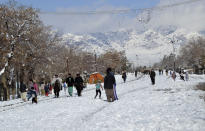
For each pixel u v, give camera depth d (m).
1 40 34.38
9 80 39.69
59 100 21.38
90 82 55.44
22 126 11.16
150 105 13.89
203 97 15.53
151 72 35.50
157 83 37.72
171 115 10.45
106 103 17.55
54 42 45.12
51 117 12.95
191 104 12.96
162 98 16.42
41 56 41.16
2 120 13.29
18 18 36.28
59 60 50.91
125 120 10.35
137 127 9.00
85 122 10.82
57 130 9.82
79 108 15.49
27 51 38.12
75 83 24.34
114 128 9.17
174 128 8.38
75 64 83.44
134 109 12.95
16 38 35.22
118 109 13.47
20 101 25.00
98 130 9.09
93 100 19.50
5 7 35.94
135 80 54.00
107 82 18.31
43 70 46.44
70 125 10.52
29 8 36.94
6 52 34.41
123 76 47.03
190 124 8.66
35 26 38.41
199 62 103.88
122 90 27.81
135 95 20.45
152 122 9.52
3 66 35.47
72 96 25.06
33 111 15.91
